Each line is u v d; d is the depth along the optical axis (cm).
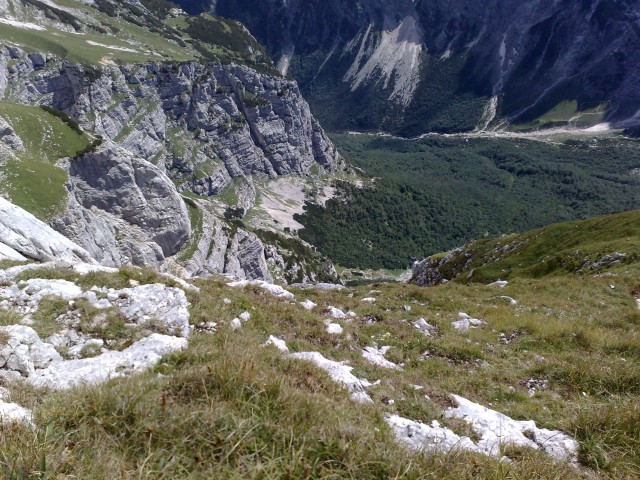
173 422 651
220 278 2752
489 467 724
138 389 745
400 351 1841
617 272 3738
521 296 3039
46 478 509
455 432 1056
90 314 1419
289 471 568
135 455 601
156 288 1597
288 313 1912
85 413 671
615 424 1010
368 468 627
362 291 3156
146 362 1075
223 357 952
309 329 1809
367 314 2277
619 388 1468
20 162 7831
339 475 596
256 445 612
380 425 906
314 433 671
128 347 1250
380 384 1320
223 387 759
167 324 1454
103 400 700
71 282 1614
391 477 611
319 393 917
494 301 2881
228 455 570
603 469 888
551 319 2395
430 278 8375
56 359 1178
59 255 4016
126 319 1446
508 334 2205
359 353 1727
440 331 2166
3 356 1088
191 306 1633
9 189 7306
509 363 1806
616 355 1891
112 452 590
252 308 1850
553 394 1473
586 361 1728
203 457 594
